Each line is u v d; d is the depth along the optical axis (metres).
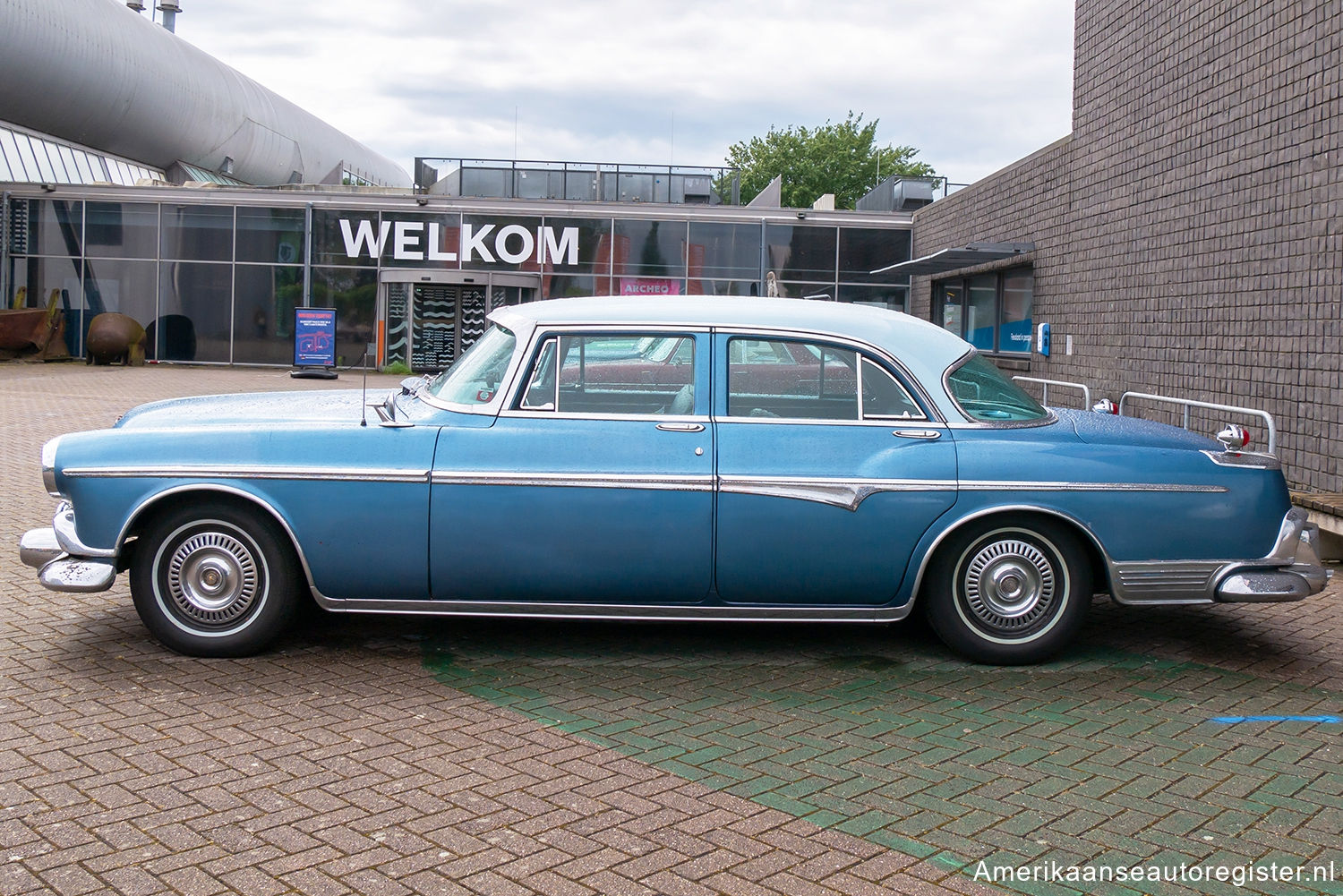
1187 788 3.90
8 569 6.91
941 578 5.20
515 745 4.22
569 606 5.15
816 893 3.13
